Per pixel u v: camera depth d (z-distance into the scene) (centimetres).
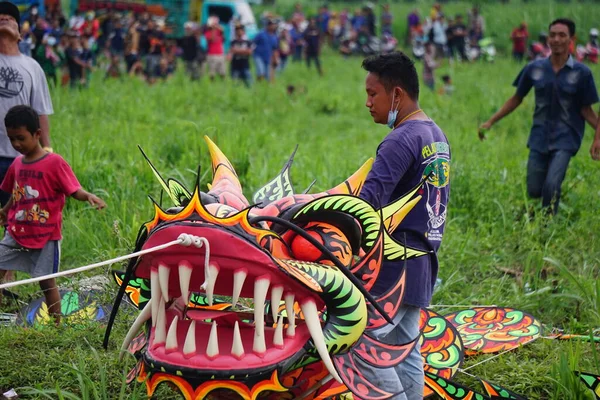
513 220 891
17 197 608
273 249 379
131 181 905
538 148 895
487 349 586
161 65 2111
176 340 365
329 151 1250
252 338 379
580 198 937
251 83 2153
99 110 1482
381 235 416
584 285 691
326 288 385
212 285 353
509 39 3384
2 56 691
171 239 358
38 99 706
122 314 604
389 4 4069
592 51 2750
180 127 1236
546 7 3500
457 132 1447
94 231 786
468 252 787
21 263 612
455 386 499
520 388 536
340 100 1898
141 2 2741
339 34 3566
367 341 421
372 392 402
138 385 504
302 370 394
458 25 3002
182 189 432
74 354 539
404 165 441
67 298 638
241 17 3109
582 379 506
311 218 408
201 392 358
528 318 622
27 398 498
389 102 456
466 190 943
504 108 912
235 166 959
